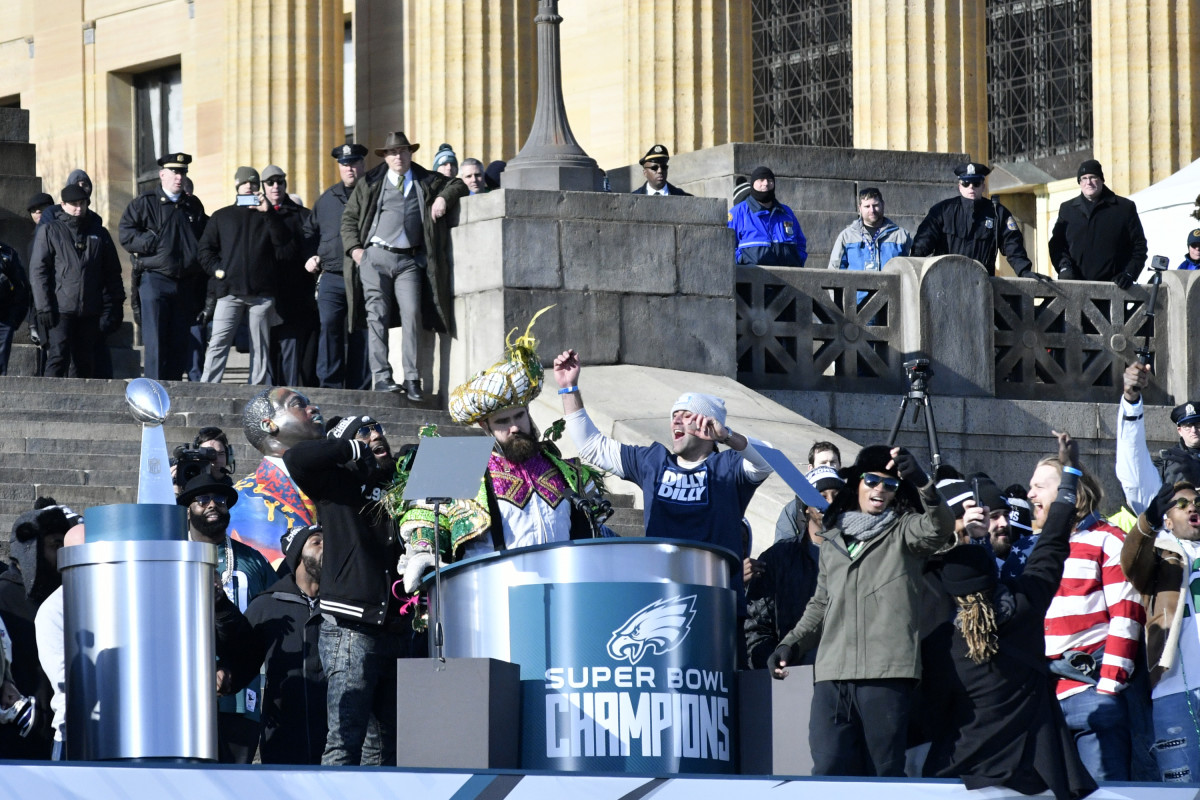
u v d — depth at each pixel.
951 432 52.75
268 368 51.56
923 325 53.19
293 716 29.41
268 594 30.02
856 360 52.91
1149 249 62.75
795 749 25.69
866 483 25.69
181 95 109.69
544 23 52.91
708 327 50.41
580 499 27.55
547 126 52.66
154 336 52.44
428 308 50.25
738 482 31.27
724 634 25.22
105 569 24.25
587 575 24.48
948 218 55.47
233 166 90.31
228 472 35.28
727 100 77.38
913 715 25.98
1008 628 25.48
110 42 110.69
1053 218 94.88
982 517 26.77
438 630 25.05
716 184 63.50
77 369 51.28
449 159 56.91
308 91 90.31
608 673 24.31
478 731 23.94
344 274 50.19
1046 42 95.44
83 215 51.03
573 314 48.91
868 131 75.75
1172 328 56.59
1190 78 78.81
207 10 107.06
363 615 27.23
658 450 31.67
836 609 25.59
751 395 48.34
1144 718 30.14
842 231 58.62
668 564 24.70
